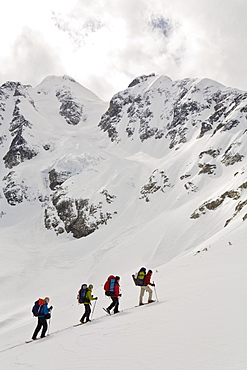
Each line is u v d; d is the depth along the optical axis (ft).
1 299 241.55
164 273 89.86
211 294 36.60
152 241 308.40
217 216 308.19
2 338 89.35
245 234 109.70
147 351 21.29
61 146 653.71
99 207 437.58
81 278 285.84
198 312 29.78
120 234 368.68
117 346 24.71
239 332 20.90
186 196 398.21
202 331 23.27
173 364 17.66
